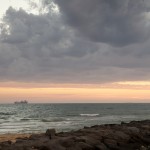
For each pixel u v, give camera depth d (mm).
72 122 63812
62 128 46438
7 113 119375
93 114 106625
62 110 147375
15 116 98062
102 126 28688
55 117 88188
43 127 51125
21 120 76688
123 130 24688
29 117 91062
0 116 98250
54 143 17000
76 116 93312
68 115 100438
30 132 41438
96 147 18406
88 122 62844
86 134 21609
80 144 17891
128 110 146000
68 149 16719
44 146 16391
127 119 74438
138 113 114500
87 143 18547
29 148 15914
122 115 99125
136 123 34062
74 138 19062
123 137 22078
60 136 20641
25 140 18812
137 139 22812
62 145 17391
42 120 74062
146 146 20797
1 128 52156
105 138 20969
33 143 17188
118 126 28438
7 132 42438
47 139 18812
